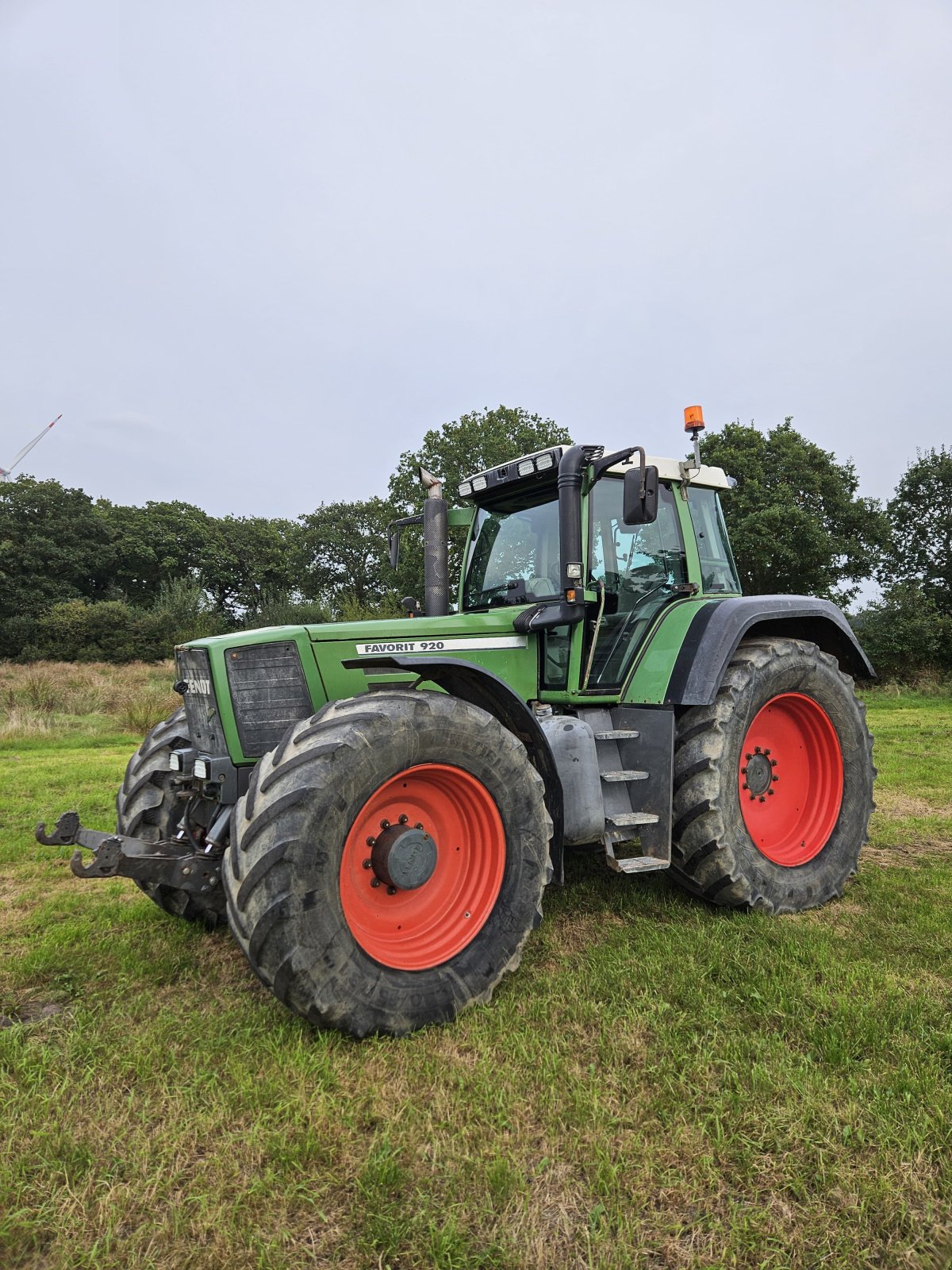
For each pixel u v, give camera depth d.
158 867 2.66
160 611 34.91
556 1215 1.69
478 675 3.01
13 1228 1.65
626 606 3.93
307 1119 2.00
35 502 42.50
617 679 3.84
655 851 3.48
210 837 2.78
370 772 2.49
